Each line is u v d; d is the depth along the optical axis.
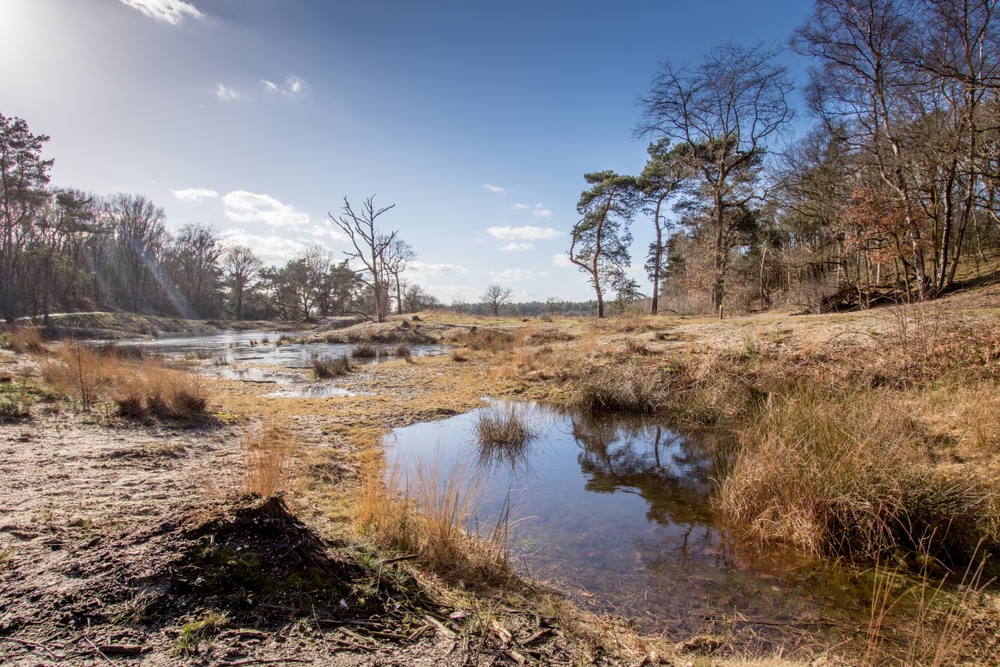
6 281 36.41
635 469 6.46
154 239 57.56
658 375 10.72
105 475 4.48
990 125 17.45
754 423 7.46
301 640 2.24
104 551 2.65
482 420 8.10
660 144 34.12
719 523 4.71
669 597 3.41
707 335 14.21
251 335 43.66
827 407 5.97
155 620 2.21
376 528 3.74
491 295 65.62
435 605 2.78
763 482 4.66
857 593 3.45
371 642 2.31
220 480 4.48
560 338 20.31
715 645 2.85
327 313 67.19
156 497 3.86
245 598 2.41
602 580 3.64
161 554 2.59
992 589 3.40
